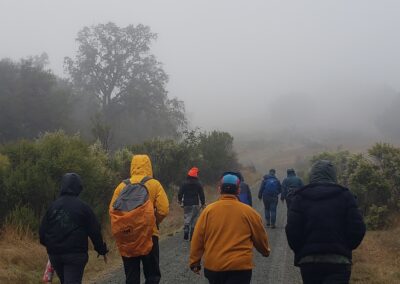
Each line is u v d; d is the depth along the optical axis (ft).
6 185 37.35
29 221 35.45
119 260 33.24
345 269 15.02
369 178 49.75
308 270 15.23
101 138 64.95
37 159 41.91
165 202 20.21
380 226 47.39
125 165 57.52
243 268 15.44
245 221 15.88
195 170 42.04
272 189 50.11
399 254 34.27
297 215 15.61
